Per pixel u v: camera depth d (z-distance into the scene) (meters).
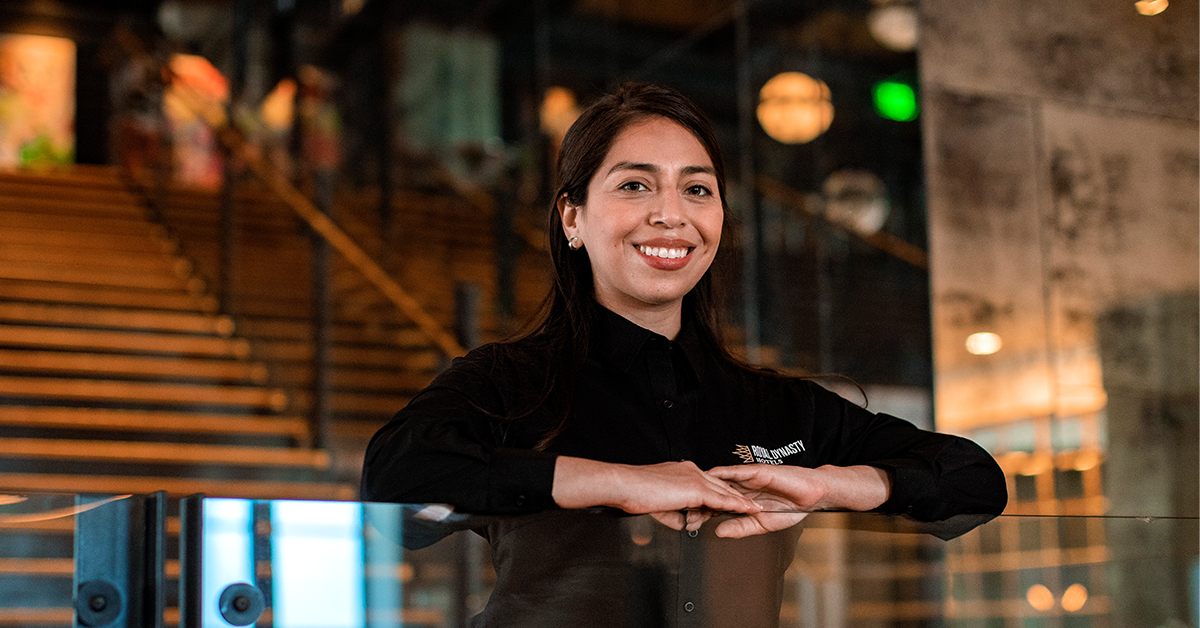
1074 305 2.79
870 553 1.21
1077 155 2.79
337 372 5.66
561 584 1.13
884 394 3.31
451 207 8.30
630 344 1.42
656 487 1.16
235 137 7.20
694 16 5.70
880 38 3.55
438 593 1.09
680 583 1.16
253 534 1.06
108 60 10.62
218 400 5.27
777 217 4.22
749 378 1.52
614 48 6.54
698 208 1.43
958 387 2.98
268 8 10.43
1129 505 2.70
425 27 8.90
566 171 1.49
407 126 8.97
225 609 1.05
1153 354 2.68
